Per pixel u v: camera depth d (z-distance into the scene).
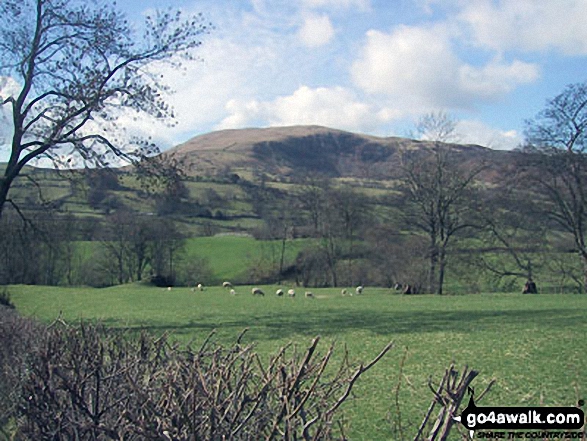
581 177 38.41
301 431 3.87
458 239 44.75
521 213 40.22
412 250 45.22
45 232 25.00
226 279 59.47
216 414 3.75
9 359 6.85
